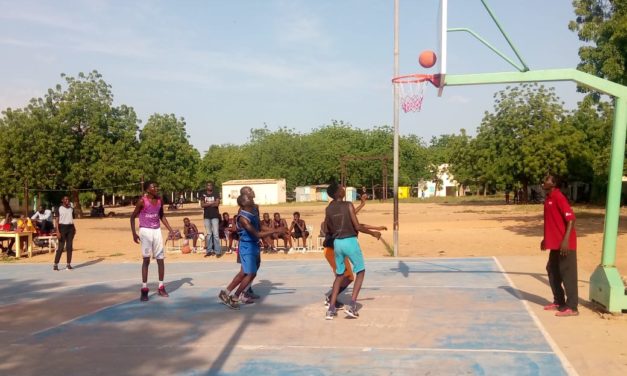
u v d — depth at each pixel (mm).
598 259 13570
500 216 33562
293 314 8039
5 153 40281
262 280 11367
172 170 48500
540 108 47875
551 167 45344
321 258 15117
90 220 41500
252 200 8656
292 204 67312
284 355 6035
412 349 6125
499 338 6488
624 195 43750
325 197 76688
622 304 7516
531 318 7434
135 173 43281
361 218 34750
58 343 6793
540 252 15430
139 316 8188
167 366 5777
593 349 6008
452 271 11914
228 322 7637
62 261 16344
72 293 10500
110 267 14562
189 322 7707
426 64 8430
